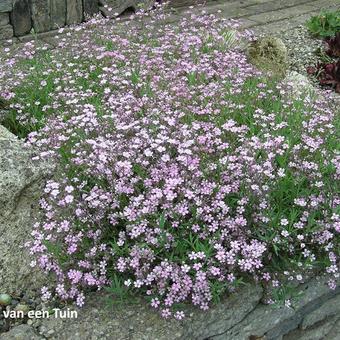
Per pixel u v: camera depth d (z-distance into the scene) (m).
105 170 0.60
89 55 0.93
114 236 0.59
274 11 1.49
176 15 1.41
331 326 0.62
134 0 1.38
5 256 0.58
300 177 0.62
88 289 0.58
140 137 0.66
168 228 0.56
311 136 0.70
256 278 0.56
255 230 0.57
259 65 1.02
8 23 1.21
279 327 0.58
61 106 0.80
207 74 0.87
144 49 0.95
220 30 1.06
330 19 1.33
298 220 0.60
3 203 0.58
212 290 0.54
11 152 0.61
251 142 0.65
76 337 0.54
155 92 0.78
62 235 0.58
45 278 0.60
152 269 0.55
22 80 0.86
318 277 0.60
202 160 0.63
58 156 0.65
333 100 0.88
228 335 0.56
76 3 1.28
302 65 1.19
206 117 0.75
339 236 0.60
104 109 0.75
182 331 0.54
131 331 0.54
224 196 0.59
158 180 0.59
